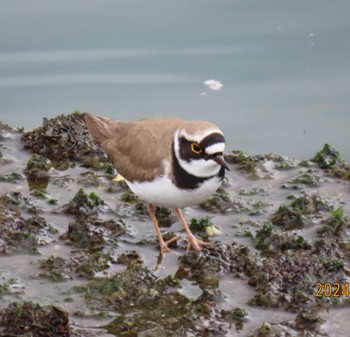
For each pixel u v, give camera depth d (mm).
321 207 15234
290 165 16953
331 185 16203
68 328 11406
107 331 11656
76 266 13203
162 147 13500
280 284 12703
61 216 14859
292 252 13328
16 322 11492
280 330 11617
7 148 17453
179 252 13875
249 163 16859
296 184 16188
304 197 15188
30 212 14898
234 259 13414
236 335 11672
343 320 12070
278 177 16578
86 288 12672
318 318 11891
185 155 13172
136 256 13523
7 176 16172
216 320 11953
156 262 13547
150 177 13547
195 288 12828
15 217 14359
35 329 11430
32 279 12914
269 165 16984
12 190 15742
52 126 17531
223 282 12992
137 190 14000
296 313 12242
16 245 13727
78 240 13992
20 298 12398
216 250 13547
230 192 15961
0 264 13289
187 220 14945
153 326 11773
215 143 12992
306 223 14688
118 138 14438
